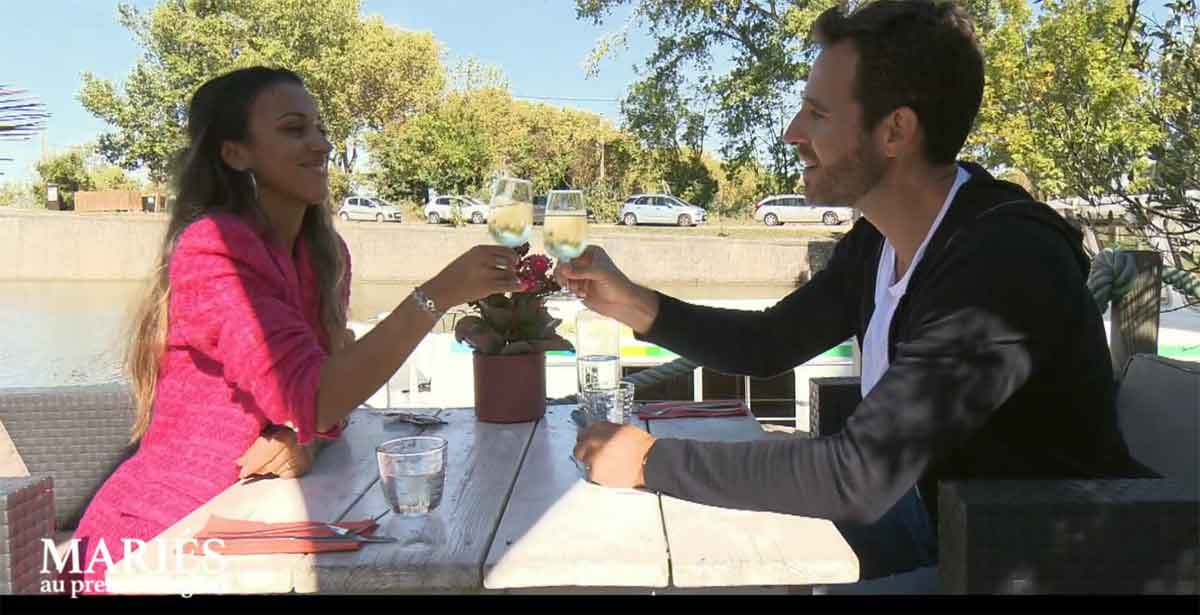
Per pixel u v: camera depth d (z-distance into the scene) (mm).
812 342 2205
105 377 14594
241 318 1848
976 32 1673
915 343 1479
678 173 35219
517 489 1813
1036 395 1529
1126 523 1374
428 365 5102
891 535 2041
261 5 36750
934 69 1607
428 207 36250
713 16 23875
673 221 34812
